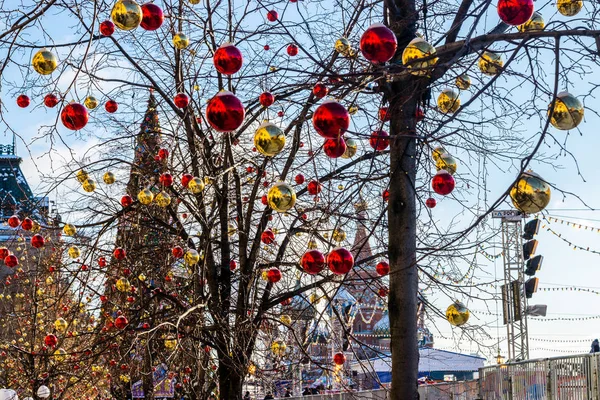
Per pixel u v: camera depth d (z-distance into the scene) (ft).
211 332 36.24
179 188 37.78
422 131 22.22
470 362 110.11
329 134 14.49
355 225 33.83
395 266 21.43
